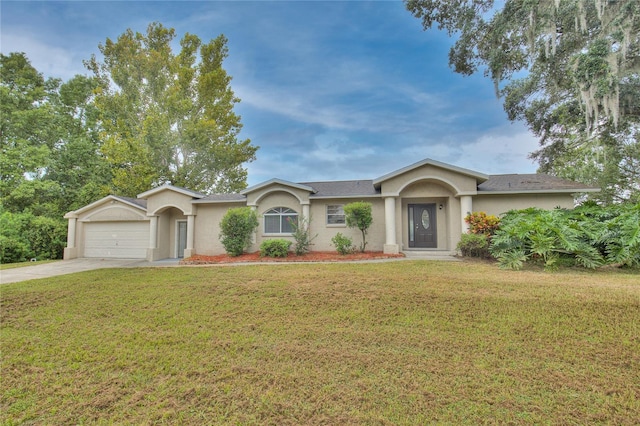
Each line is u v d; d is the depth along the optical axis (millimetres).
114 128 22188
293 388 3561
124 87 22766
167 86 24094
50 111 23234
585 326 4875
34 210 20938
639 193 18219
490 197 13836
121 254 16938
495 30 14219
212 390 3559
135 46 23484
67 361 4414
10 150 20500
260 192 15445
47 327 5773
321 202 15391
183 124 23281
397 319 5520
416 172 13688
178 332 5320
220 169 25125
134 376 3943
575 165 21016
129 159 20781
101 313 6438
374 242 14812
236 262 13211
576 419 2930
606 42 11742
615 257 8977
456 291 6738
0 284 9328
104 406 3334
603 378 3586
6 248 16562
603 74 11594
